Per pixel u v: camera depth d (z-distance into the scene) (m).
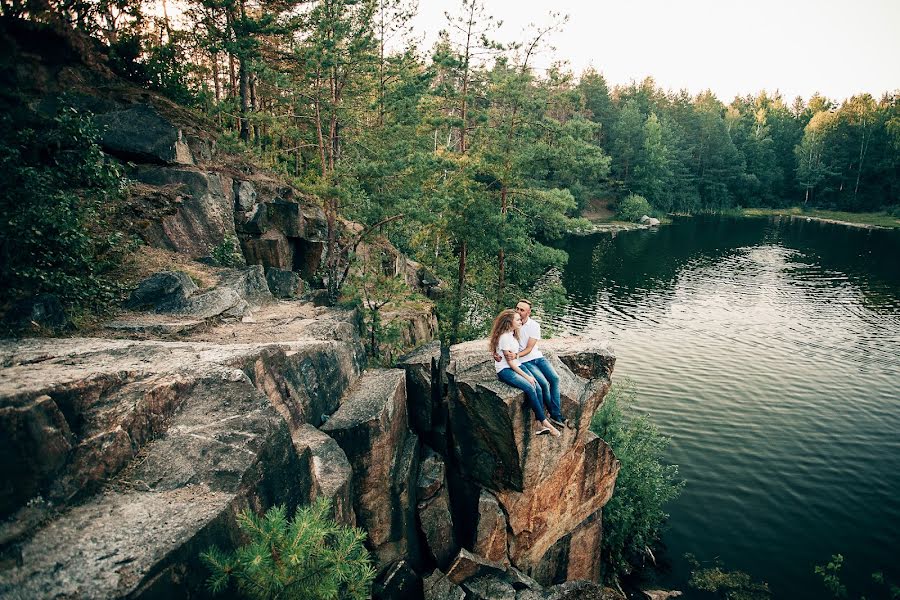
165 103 19.98
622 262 58.97
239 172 20.62
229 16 22.94
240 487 5.77
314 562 5.17
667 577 14.91
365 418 9.80
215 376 6.92
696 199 105.19
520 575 10.84
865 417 23.91
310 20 21.11
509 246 22.25
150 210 14.72
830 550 15.86
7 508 4.53
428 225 21.94
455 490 11.77
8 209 9.13
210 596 5.04
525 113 23.28
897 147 98.69
